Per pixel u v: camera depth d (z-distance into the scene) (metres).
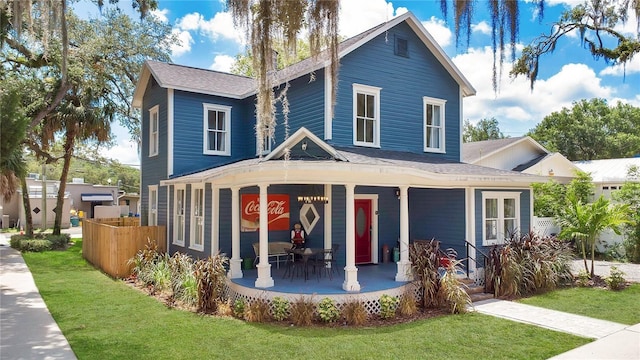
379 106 12.77
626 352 6.66
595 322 8.32
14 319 8.46
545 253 11.47
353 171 8.68
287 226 12.81
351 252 9.08
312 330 7.79
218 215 12.30
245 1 7.53
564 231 12.73
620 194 16.02
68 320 8.40
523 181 12.15
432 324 8.16
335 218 12.17
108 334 7.51
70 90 20.41
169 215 14.98
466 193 11.84
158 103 15.93
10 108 7.26
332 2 7.54
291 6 7.29
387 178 9.76
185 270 10.47
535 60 11.70
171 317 8.64
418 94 13.75
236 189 10.75
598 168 22.88
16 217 37.31
